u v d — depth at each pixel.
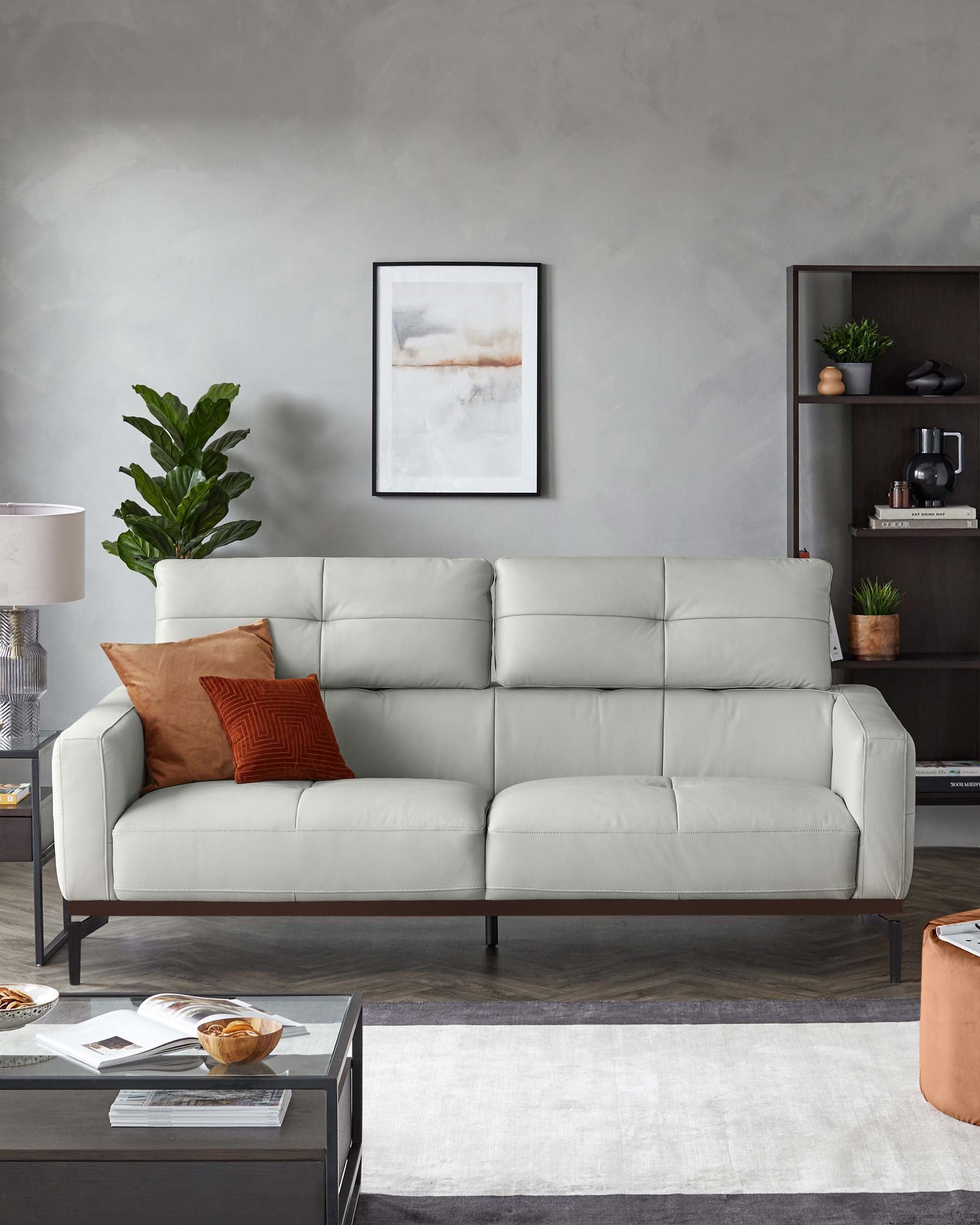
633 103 4.65
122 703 3.55
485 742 3.73
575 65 4.64
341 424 4.75
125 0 4.62
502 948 3.54
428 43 4.63
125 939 3.59
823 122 4.66
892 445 4.70
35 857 3.37
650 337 4.71
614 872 3.20
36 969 3.35
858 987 3.23
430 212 4.68
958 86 4.66
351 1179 2.10
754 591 3.77
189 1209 1.87
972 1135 2.46
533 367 4.71
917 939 3.57
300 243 4.69
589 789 3.35
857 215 4.69
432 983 3.28
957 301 4.67
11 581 3.50
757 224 4.69
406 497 4.77
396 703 3.76
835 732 3.59
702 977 3.31
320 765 3.48
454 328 4.70
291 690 3.54
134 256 4.70
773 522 4.78
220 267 4.70
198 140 4.66
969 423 4.69
